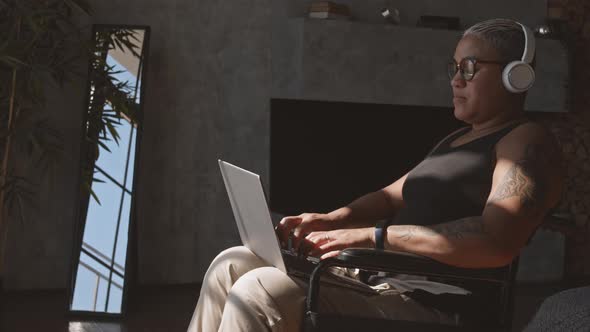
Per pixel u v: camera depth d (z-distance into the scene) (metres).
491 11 5.20
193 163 4.61
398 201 2.28
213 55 4.60
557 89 5.09
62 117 4.32
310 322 1.68
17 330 3.56
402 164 4.72
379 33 4.62
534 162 1.75
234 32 4.62
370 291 1.88
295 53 4.55
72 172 4.36
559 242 5.27
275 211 4.44
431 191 1.93
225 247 4.68
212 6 4.59
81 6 4.10
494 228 1.69
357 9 4.86
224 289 1.90
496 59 1.91
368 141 4.65
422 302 1.88
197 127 4.60
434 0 5.06
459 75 1.95
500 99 1.91
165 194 4.57
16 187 4.05
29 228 4.29
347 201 4.57
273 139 4.48
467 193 1.87
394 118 4.72
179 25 4.54
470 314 1.85
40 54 4.05
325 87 4.52
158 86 4.52
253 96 4.66
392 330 1.71
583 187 5.40
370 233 1.79
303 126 4.52
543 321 1.07
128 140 4.21
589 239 5.41
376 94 4.63
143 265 4.54
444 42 4.78
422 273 1.69
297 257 2.00
